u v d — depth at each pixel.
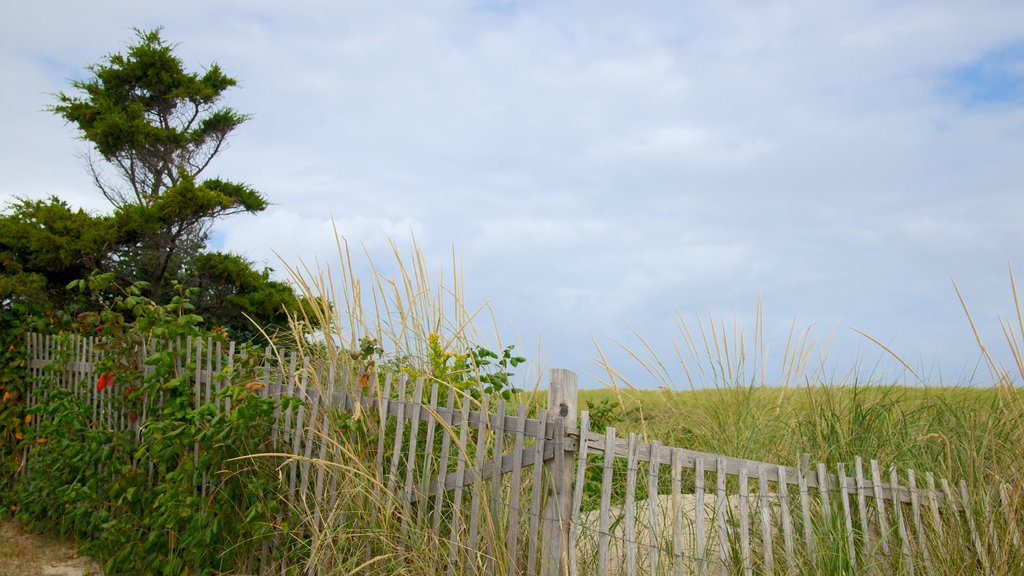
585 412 3.85
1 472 8.02
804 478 4.38
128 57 14.39
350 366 5.33
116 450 6.37
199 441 5.31
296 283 5.87
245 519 5.09
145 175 14.62
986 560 4.35
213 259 12.23
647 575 4.09
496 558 4.02
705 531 4.41
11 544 6.62
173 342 6.32
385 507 4.54
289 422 5.39
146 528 5.81
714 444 5.66
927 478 4.72
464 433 4.30
